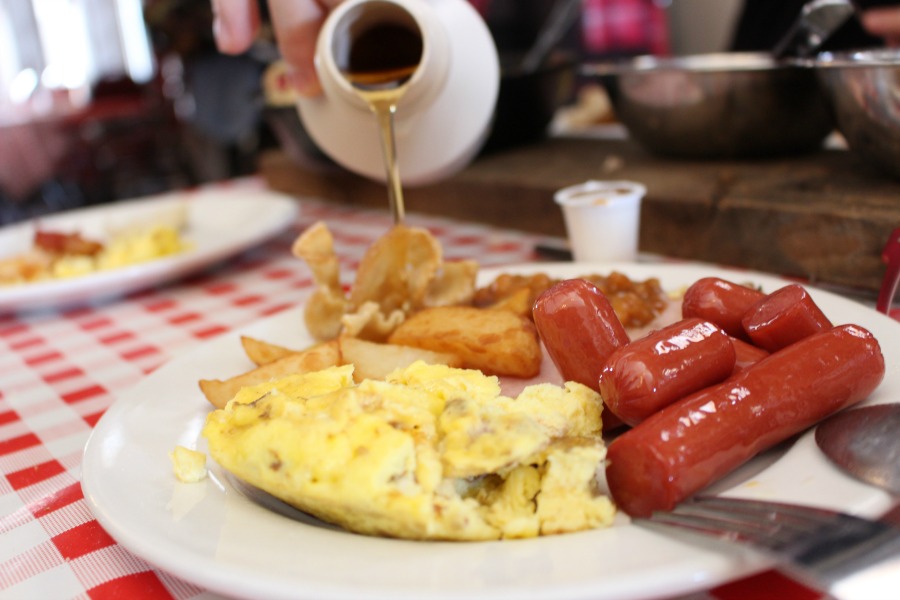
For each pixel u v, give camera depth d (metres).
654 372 0.27
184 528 0.27
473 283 0.43
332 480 0.25
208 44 1.23
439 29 0.42
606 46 1.44
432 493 0.25
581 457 0.26
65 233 0.67
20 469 0.35
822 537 0.20
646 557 0.22
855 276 0.43
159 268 0.56
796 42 0.53
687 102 0.55
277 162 0.84
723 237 0.49
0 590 0.28
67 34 2.34
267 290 0.56
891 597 0.19
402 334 0.39
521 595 0.21
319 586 0.22
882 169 0.46
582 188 0.52
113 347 0.49
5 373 0.47
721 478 0.27
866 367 0.28
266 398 0.28
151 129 1.72
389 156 0.42
